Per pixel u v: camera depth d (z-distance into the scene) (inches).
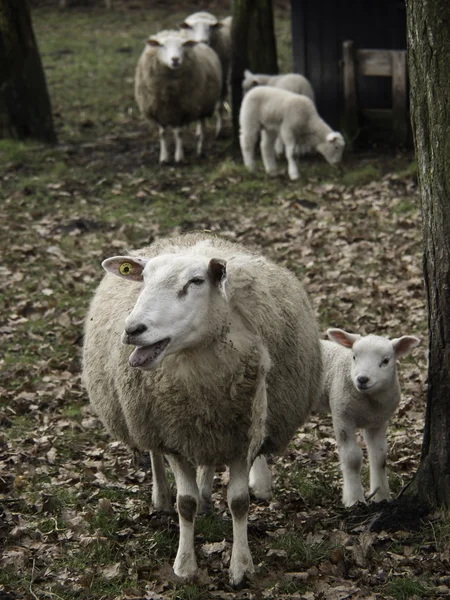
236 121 902.4
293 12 949.8
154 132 1010.7
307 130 803.4
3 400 427.5
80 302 559.5
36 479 347.3
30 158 885.8
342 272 584.7
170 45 809.5
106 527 308.3
